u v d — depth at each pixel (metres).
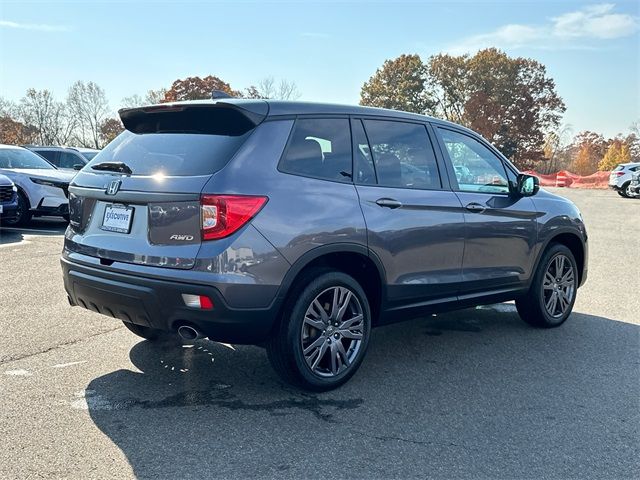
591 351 4.98
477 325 5.77
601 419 3.63
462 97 58.53
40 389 3.88
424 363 4.61
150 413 3.56
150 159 3.80
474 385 4.15
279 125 3.75
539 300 5.54
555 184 51.19
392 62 59.09
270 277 3.52
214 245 3.38
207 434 3.30
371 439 3.29
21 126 57.78
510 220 5.14
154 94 57.84
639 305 6.70
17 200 10.98
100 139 59.44
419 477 2.91
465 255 4.77
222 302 3.39
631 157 70.88
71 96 58.69
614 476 2.98
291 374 3.80
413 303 4.46
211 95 4.19
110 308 3.77
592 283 7.98
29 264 8.12
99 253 3.80
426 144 4.68
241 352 4.74
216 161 3.53
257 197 3.49
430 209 4.45
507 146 56.75
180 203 3.45
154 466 2.95
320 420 3.52
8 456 3.01
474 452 3.18
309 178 3.80
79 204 4.07
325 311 3.93
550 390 4.08
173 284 3.40
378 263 4.10
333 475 2.91
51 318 5.53
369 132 4.28
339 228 3.82
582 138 80.81
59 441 3.18
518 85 56.56
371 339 5.25
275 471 2.93
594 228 14.87
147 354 4.62
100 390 3.89
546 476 2.96
